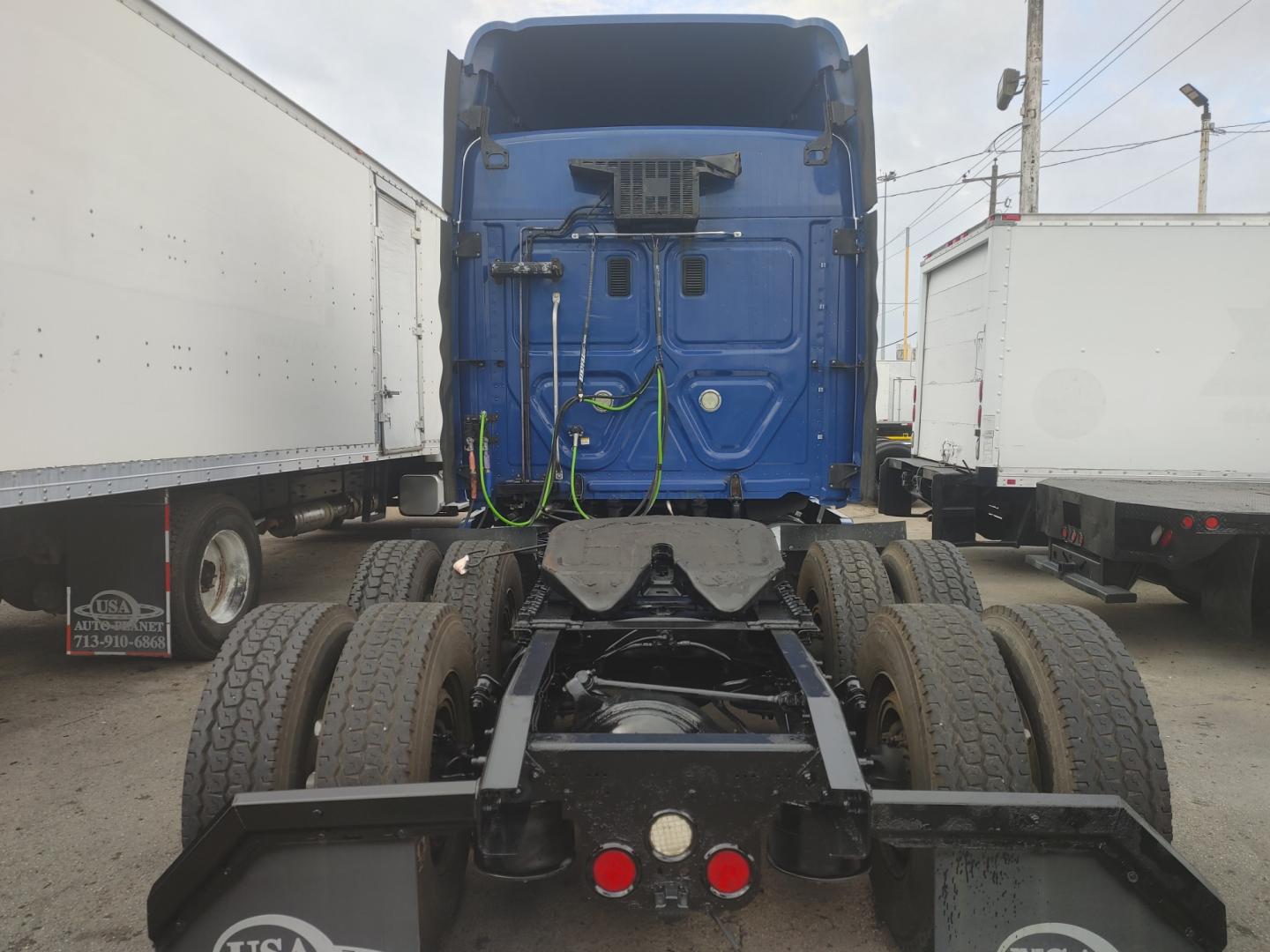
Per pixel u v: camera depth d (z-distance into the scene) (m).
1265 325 7.45
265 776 2.20
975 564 9.39
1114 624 6.77
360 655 2.38
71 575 4.97
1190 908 1.87
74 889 2.88
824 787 1.91
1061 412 7.66
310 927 1.90
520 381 4.64
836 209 4.59
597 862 1.88
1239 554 5.33
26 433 3.73
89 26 4.08
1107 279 7.54
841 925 2.66
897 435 15.29
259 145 5.70
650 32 4.77
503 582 3.94
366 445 7.59
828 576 3.88
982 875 1.95
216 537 5.70
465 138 4.61
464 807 1.88
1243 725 4.51
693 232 4.54
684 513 4.83
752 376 4.62
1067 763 2.25
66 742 4.18
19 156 3.67
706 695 2.68
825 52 4.68
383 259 8.04
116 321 4.30
